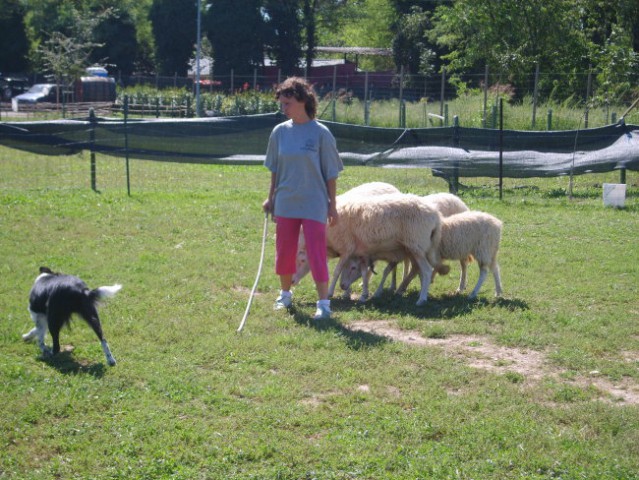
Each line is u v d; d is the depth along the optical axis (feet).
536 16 107.45
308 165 23.48
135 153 50.75
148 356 19.99
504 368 19.93
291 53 191.11
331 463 14.70
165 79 175.52
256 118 52.03
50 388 17.58
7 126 49.24
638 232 37.47
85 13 177.68
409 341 22.00
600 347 21.35
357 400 17.54
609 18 109.81
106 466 14.57
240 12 179.11
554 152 49.93
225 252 32.19
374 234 25.31
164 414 16.57
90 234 34.76
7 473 14.20
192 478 14.19
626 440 15.78
